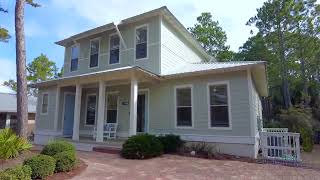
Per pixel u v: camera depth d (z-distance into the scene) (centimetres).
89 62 1680
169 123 1275
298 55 2544
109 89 1555
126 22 1491
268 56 2747
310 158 1179
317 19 2459
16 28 1069
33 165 629
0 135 793
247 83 1085
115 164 849
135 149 951
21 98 1030
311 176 716
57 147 779
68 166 718
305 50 2480
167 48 1445
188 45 1789
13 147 770
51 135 1590
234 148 1067
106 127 1409
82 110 1683
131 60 1467
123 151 982
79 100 1365
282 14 2453
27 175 588
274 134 1031
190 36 1709
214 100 1166
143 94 1419
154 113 1338
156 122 1321
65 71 1841
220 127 1120
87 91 1683
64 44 1864
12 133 866
